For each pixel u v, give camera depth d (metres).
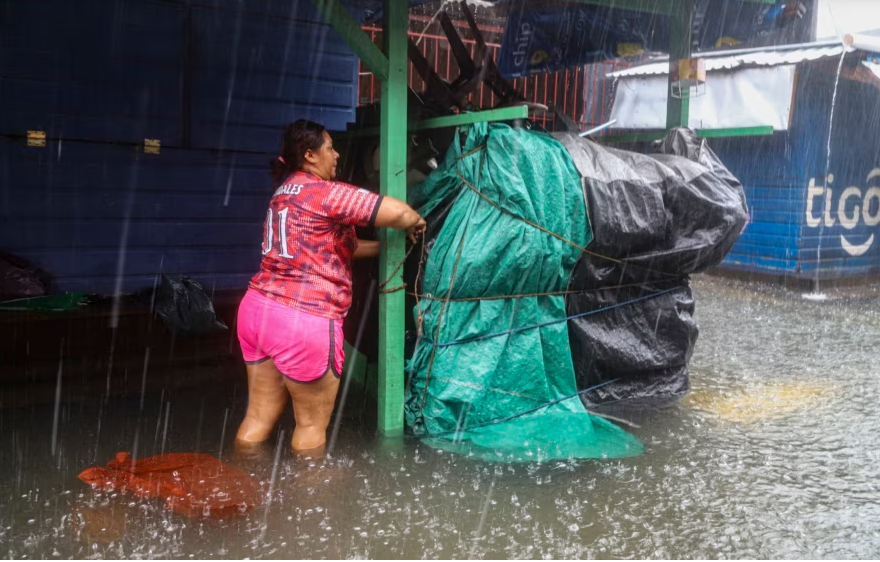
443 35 8.84
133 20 5.68
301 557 2.54
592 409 4.25
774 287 8.59
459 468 3.37
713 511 2.99
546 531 2.79
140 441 3.62
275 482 3.17
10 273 5.31
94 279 5.82
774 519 2.92
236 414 4.06
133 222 5.92
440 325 3.76
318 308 3.36
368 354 4.53
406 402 3.90
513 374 3.88
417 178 4.13
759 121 8.15
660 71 8.59
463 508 2.96
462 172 3.82
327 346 3.37
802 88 8.06
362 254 3.74
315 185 3.38
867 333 6.34
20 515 2.79
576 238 3.89
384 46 3.65
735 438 3.83
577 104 9.32
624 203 3.96
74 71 5.52
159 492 2.98
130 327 5.23
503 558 2.58
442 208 3.99
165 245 6.09
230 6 6.04
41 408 4.06
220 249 6.35
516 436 3.74
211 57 6.04
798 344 5.93
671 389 4.59
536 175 3.72
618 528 2.82
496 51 9.23
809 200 8.33
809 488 3.22
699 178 4.30
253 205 6.45
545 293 3.93
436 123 3.95
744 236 9.02
